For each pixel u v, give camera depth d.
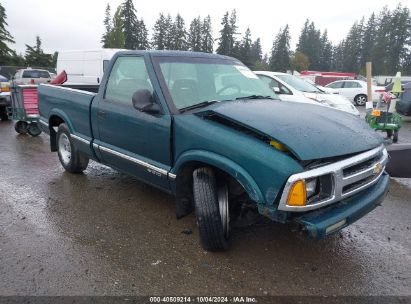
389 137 8.18
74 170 5.51
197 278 3.01
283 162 2.71
